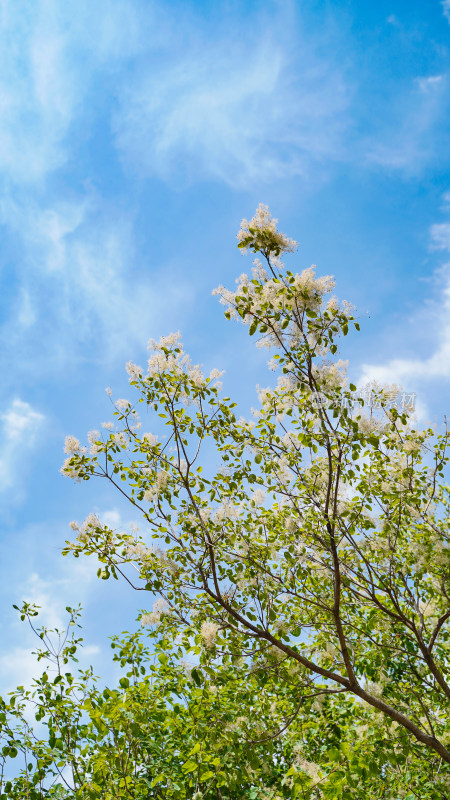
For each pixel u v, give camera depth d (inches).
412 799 192.5
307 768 157.5
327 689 189.5
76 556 205.9
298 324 177.5
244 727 169.2
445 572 211.9
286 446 211.9
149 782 183.9
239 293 180.7
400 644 222.2
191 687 187.9
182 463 210.4
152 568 199.9
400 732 186.9
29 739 195.2
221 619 193.5
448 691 200.2
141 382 210.4
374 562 218.8
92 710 169.8
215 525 204.5
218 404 211.3
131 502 208.7
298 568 206.8
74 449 210.5
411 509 212.2
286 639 191.0
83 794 176.1
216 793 181.9
